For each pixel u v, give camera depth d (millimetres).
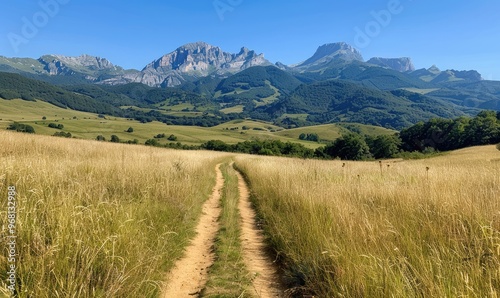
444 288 2994
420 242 4207
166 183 9227
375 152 82750
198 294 4172
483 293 2957
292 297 4082
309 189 8422
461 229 4727
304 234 5551
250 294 4148
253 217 9070
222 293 4152
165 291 4082
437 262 3572
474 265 3357
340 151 82875
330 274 4051
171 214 7289
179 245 5922
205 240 6777
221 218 8555
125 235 4555
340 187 8562
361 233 4648
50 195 5234
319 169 14016
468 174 9812
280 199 8938
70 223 4312
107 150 18219
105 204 5590
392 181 10391
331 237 4605
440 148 89562
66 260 3561
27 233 3953
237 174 21844
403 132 101688
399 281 3256
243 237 6906
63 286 3162
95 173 8891
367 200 7453
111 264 3689
